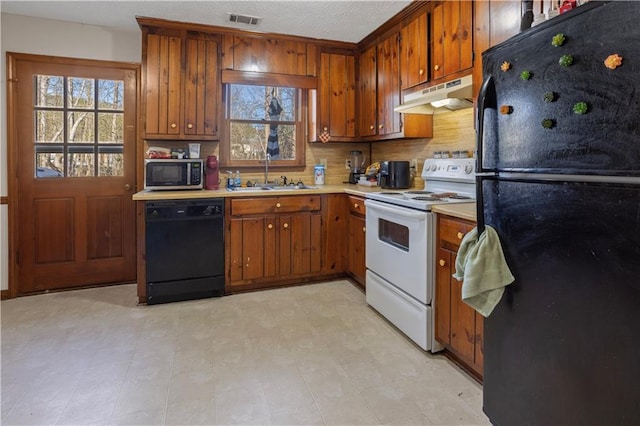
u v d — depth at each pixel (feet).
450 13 8.16
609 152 3.20
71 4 9.36
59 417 5.21
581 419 3.59
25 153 10.30
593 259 3.40
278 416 5.29
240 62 11.07
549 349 3.90
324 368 6.56
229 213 10.11
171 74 10.50
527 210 4.06
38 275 10.53
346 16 9.96
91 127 10.84
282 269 10.77
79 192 10.85
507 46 4.24
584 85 3.38
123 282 11.37
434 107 9.59
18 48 10.03
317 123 12.08
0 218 10.06
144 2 9.21
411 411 5.42
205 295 10.11
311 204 10.98
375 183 11.80
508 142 4.26
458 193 8.90
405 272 7.62
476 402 5.64
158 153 10.37
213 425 5.10
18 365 6.55
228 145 11.96
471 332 6.09
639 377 3.08
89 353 7.01
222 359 6.84
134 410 5.38
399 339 7.66
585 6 3.35
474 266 4.45
